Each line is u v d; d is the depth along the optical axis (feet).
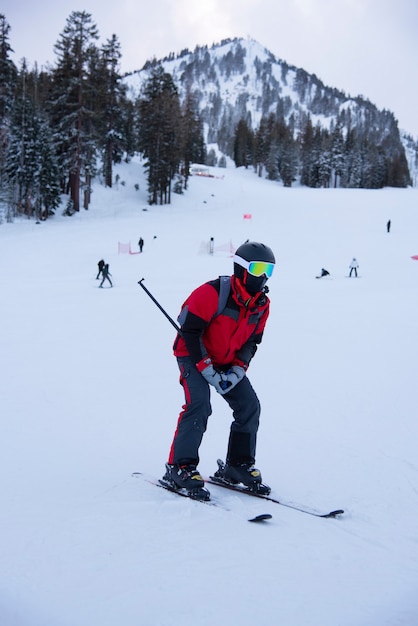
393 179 414.21
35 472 11.56
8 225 142.72
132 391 21.59
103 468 12.07
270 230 139.23
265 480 11.91
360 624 5.92
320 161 355.36
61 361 27.66
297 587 6.72
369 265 93.40
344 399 20.65
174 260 98.84
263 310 10.19
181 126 208.54
